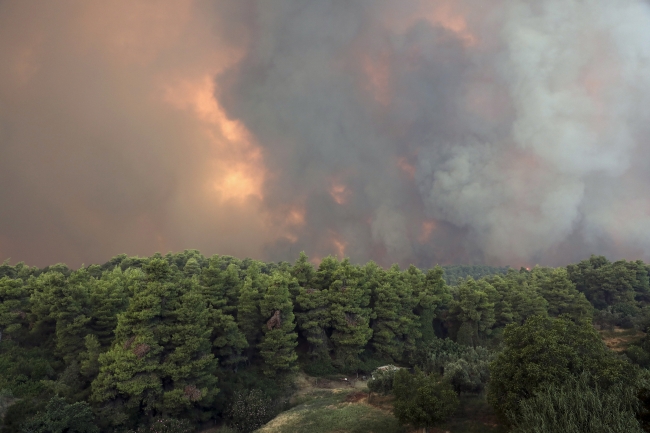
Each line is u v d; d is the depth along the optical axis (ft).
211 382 154.61
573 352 91.09
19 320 179.42
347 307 220.64
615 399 72.74
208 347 162.30
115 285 185.26
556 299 308.40
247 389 171.12
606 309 318.45
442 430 117.70
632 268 346.54
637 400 73.61
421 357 223.51
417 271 295.48
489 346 258.57
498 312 286.25
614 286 331.16
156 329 148.77
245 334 197.36
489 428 114.42
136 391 135.13
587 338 96.32
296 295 228.84
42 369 151.94
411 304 254.27
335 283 226.99
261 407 157.99
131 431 130.72
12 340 173.27
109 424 130.41
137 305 147.64
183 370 144.25
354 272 238.68
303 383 203.72
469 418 123.65
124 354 139.23
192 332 151.53
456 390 141.90
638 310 297.33
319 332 218.79
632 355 175.32
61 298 169.68
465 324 258.78
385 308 241.14
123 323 147.84
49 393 138.72
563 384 83.82
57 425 113.80
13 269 252.83
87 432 121.80
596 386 80.12
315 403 168.35
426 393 115.85
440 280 287.07
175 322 154.71
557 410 75.31
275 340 187.62
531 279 363.56
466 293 264.52
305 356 224.33
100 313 171.32
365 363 224.33
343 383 208.33
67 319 166.81
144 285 157.58
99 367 145.89
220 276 201.77
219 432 149.89
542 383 85.92
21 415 124.47
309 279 248.52
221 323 180.04
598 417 68.33
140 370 138.82
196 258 329.31
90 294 183.32
